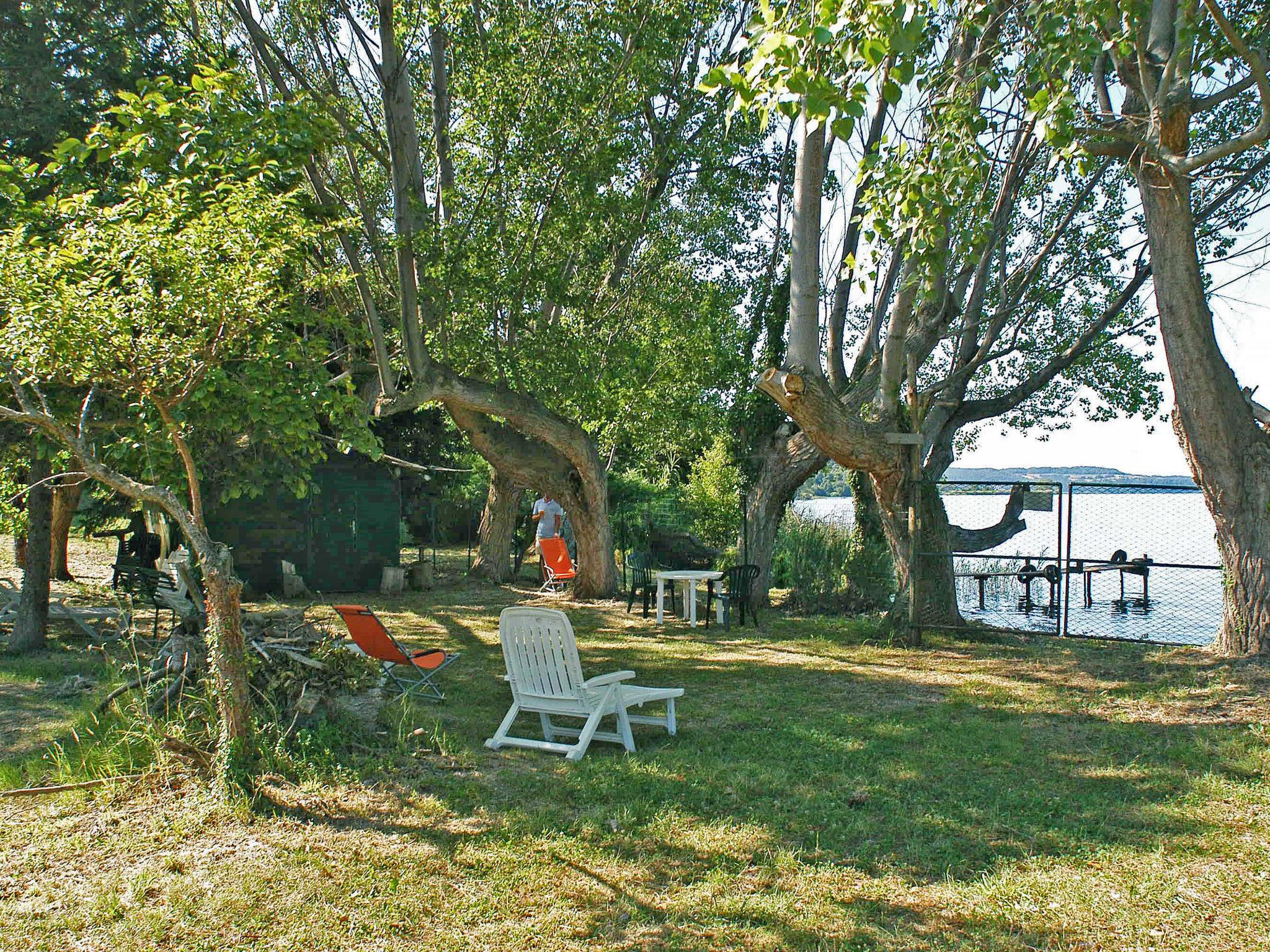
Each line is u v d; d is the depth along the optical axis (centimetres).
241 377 725
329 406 774
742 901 434
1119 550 1581
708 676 993
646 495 2452
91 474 547
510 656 712
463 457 2569
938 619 1242
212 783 571
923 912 423
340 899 437
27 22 989
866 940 399
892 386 1173
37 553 1076
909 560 1201
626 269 1641
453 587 1889
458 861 479
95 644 1105
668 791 589
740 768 636
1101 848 486
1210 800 555
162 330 541
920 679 965
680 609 1557
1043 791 582
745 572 1384
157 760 600
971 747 687
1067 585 1143
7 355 513
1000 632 1149
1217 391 917
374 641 815
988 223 895
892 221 827
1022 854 484
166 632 1212
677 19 1260
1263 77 674
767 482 1569
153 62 1079
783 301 1589
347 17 1177
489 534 1994
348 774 603
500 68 1187
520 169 1224
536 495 2530
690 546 2052
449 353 1312
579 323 1488
